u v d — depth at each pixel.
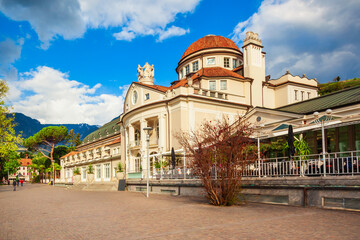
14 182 40.53
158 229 8.75
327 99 25.59
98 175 56.56
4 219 11.80
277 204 14.34
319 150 19.31
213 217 10.73
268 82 41.03
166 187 24.34
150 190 26.89
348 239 7.04
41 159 90.94
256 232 7.95
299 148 16.64
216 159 14.41
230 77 37.28
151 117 36.12
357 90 23.78
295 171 15.34
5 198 25.03
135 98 40.25
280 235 7.55
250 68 38.97
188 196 20.95
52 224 10.27
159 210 13.30
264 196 15.25
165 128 34.47
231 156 14.29
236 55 44.66
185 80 41.69
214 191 14.61
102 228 9.18
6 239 7.94
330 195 12.05
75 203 18.48
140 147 37.50
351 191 11.34
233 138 14.41
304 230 8.07
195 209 13.20
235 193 14.54
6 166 86.81
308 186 13.13
